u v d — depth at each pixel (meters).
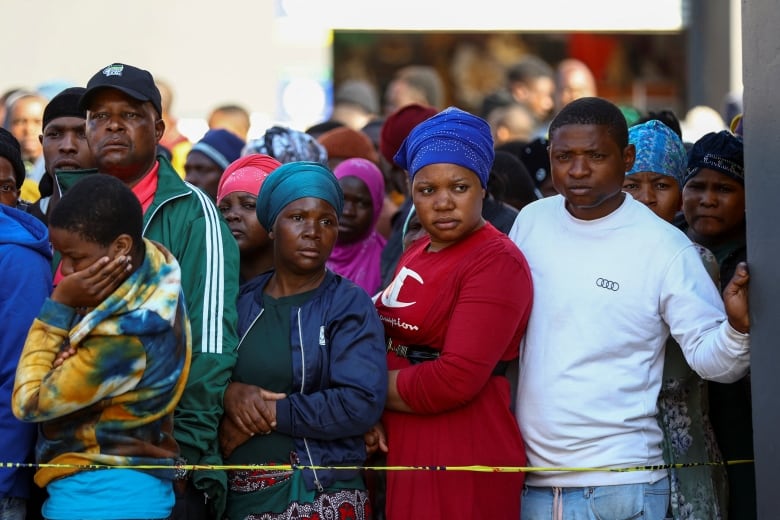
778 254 10.09
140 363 10.29
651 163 12.99
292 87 30.45
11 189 12.91
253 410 11.08
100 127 11.82
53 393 10.07
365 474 12.14
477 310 11.01
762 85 10.35
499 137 25.03
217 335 11.26
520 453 11.24
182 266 11.60
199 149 17.72
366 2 31.61
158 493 10.58
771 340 10.22
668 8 33.47
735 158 12.70
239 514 11.21
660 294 11.04
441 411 11.15
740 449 12.27
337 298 11.52
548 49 34.34
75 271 10.26
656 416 11.41
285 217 11.49
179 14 29.41
